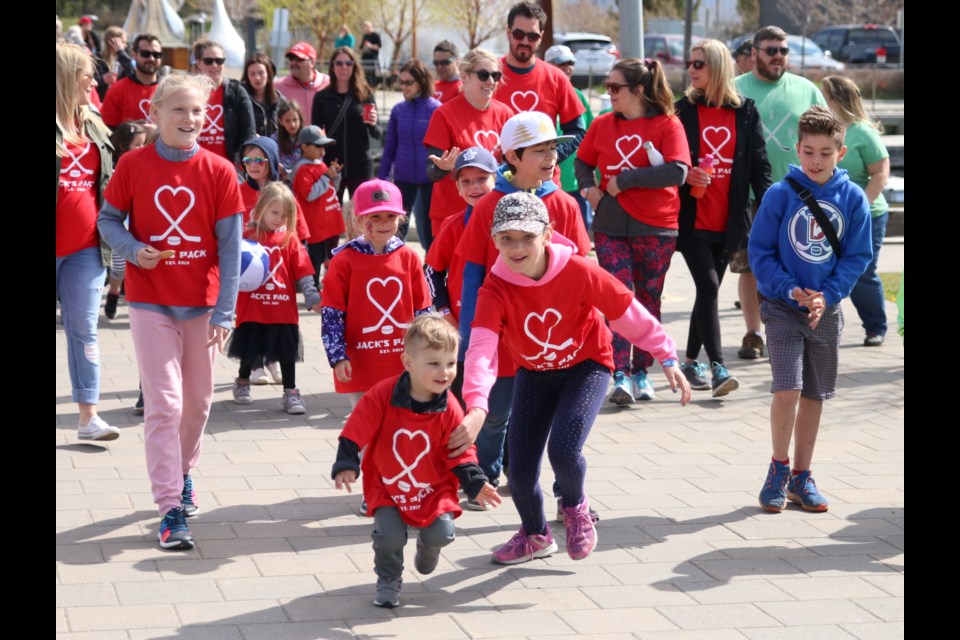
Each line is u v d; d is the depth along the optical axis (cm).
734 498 724
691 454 815
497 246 561
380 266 697
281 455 794
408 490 550
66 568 585
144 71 1314
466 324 652
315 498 709
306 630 523
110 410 895
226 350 928
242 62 2319
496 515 689
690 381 1001
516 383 605
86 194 767
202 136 1214
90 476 731
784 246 688
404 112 1271
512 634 525
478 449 692
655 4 5241
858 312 1181
